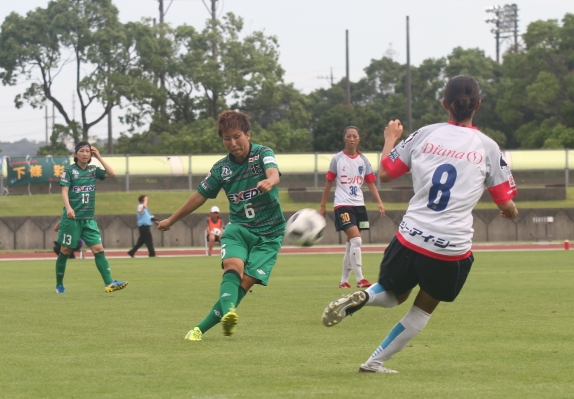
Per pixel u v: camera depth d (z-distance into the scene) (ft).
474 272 117.08
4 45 364.17
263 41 408.05
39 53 365.20
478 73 554.05
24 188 267.18
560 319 63.10
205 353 47.09
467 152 37.76
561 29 414.41
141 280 109.09
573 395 34.65
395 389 35.91
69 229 88.38
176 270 131.95
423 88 572.51
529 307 71.56
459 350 48.11
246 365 42.78
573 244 220.84
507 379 38.65
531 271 118.93
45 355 46.44
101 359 44.86
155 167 271.08
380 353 40.14
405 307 72.54
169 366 42.42
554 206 263.49
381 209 96.32
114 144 431.02
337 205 94.43
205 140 362.94
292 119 416.87
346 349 48.70
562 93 424.05
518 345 50.06
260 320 63.82
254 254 51.16
